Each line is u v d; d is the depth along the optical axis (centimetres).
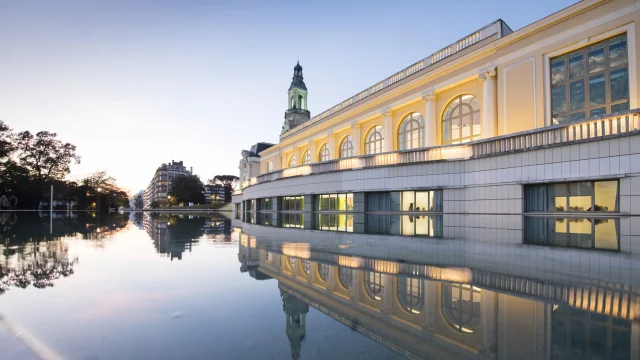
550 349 212
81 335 241
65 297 344
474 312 292
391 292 361
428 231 1028
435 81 2192
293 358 199
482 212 1424
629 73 1313
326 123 3397
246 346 221
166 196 14475
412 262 536
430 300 329
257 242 820
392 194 1786
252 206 3338
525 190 1305
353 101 3047
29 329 254
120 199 8412
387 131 2591
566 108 1517
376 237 904
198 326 260
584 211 1138
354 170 1902
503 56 1762
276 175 2619
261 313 293
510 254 603
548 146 1201
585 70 1460
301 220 1664
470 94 2033
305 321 272
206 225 1580
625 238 769
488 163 1410
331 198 2131
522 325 257
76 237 978
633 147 1004
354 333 245
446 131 2184
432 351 210
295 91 5800
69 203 6719
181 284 401
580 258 555
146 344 224
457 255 599
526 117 1641
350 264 523
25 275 450
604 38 1392
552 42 1551
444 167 1557
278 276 443
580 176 1117
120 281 415
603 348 212
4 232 1154
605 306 303
